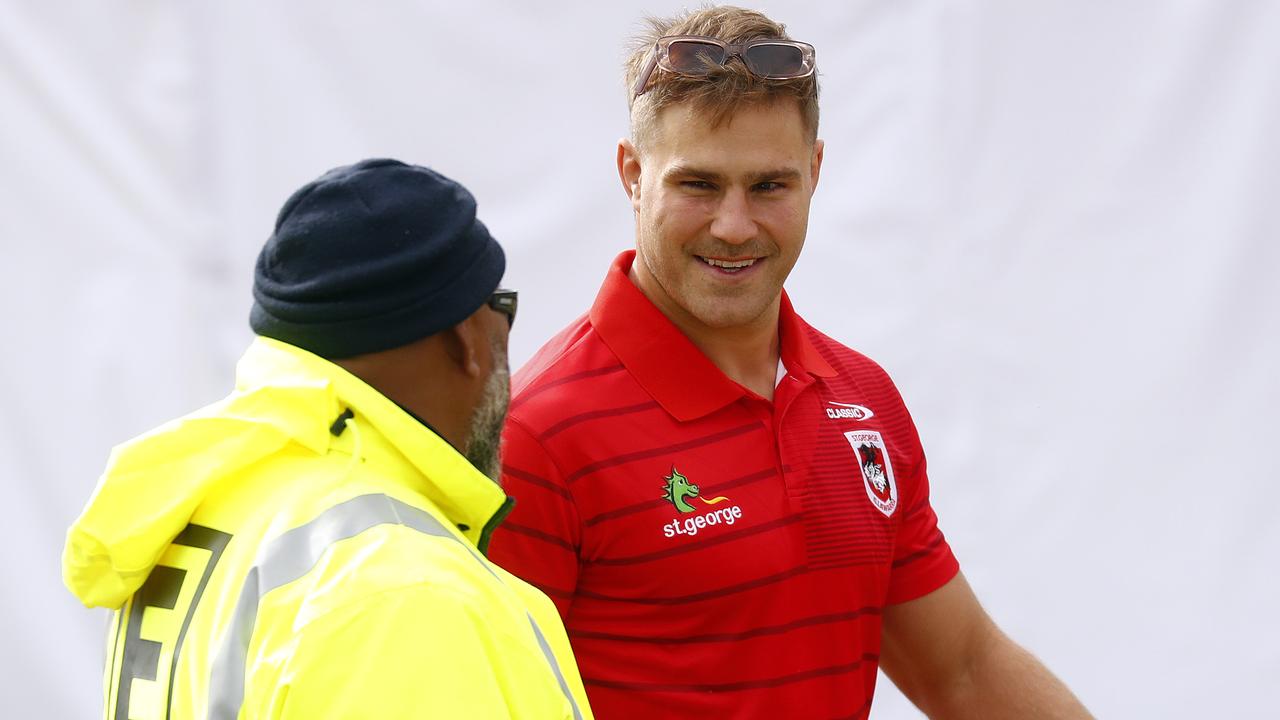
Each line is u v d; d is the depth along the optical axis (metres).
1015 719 7.45
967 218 9.41
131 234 9.21
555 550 6.10
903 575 7.29
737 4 9.28
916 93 9.34
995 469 9.53
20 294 9.17
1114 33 9.27
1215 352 9.37
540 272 9.48
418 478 4.41
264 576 3.95
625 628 6.21
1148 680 9.54
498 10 9.31
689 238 6.23
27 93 9.06
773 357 6.89
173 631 4.18
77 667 9.43
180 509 4.18
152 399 9.27
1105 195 9.35
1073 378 9.47
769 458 6.46
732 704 6.20
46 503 9.29
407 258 4.21
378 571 3.84
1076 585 9.56
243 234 9.27
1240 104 9.21
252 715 3.74
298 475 4.23
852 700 6.58
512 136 9.40
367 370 4.34
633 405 6.30
